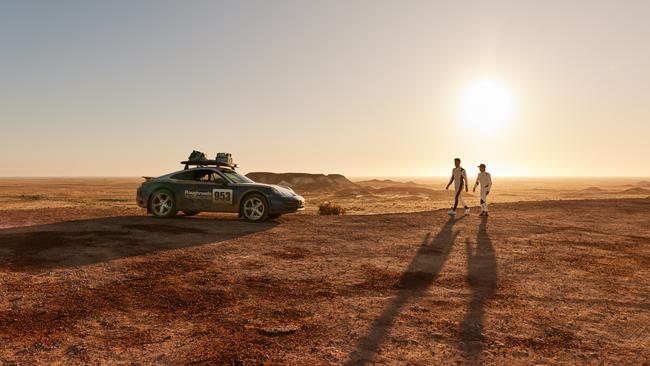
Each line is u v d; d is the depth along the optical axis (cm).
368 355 346
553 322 430
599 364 330
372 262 711
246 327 414
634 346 368
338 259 732
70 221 1140
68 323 424
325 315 450
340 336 388
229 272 638
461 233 1009
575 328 412
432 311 464
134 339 383
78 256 726
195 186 1220
